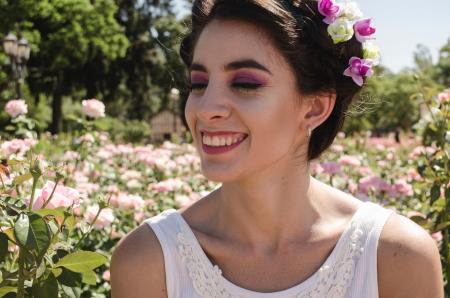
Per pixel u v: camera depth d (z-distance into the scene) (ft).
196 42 4.89
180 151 22.76
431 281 4.93
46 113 103.60
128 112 113.60
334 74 4.88
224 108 4.53
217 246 5.07
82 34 77.87
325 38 4.74
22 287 4.98
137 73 96.73
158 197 13.38
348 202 5.25
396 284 4.95
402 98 82.43
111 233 9.32
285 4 4.69
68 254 4.99
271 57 4.58
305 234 5.06
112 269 5.19
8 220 5.01
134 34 94.89
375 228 4.99
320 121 4.97
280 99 4.64
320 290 4.90
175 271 5.05
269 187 4.91
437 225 8.36
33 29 77.51
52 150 19.01
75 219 6.16
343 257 4.96
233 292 4.93
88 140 15.26
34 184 5.46
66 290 5.14
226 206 5.09
